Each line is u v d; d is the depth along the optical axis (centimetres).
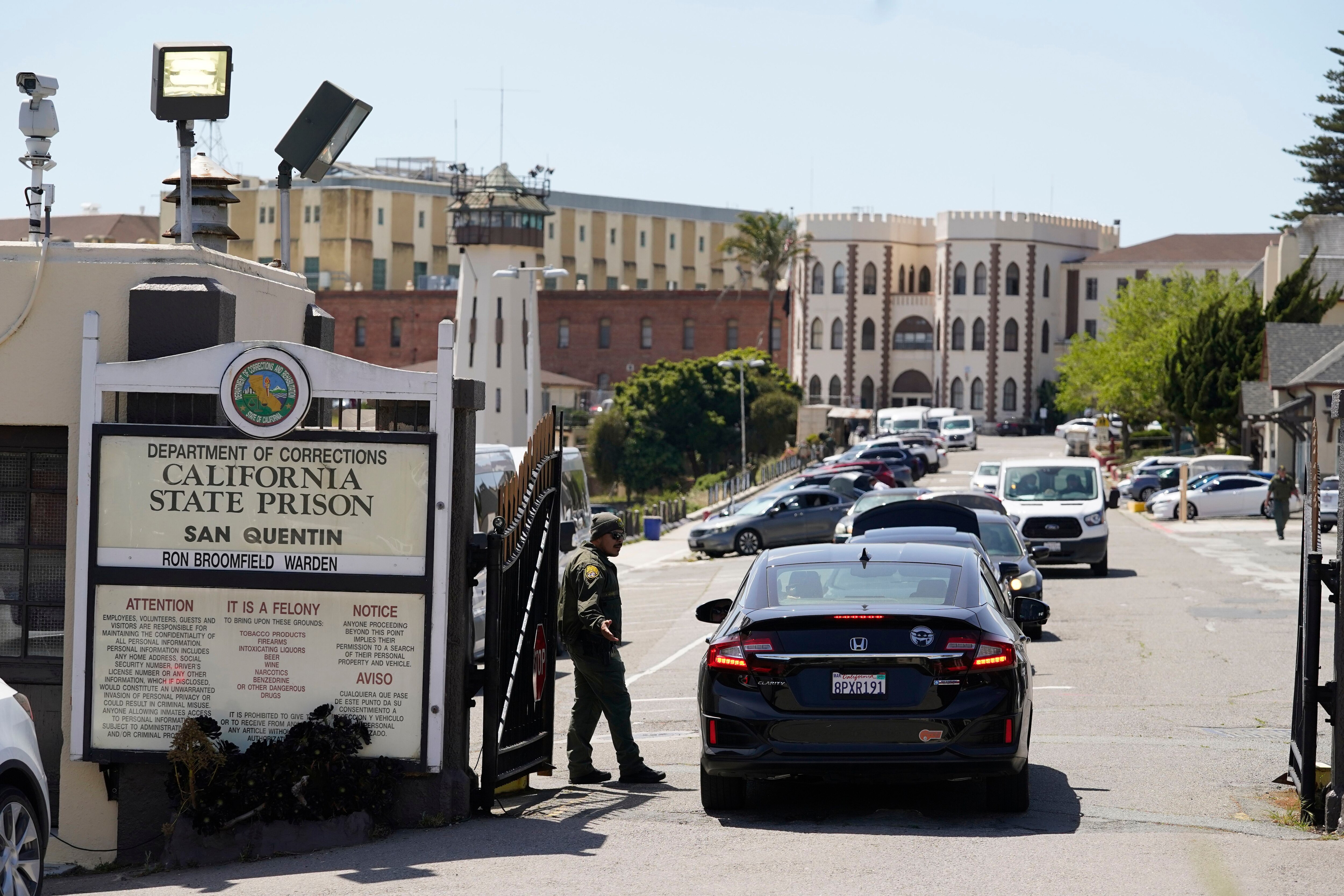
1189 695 1922
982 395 17712
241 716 1185
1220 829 1151
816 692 1143
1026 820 1190
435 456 1166
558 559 1400
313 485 1176
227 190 1855
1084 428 12612
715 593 4062
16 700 952
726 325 17175
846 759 1130
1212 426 8819
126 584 1189
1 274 1265
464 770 1221
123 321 1258
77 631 1192
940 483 9425
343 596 1175
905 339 18338
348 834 1155
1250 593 3322
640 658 2650
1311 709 1175
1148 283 11894
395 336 17212
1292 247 8919
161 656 1190
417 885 988
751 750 1146
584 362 17400
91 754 1195
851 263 18138
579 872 1016
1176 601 3153
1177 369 9100
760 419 12612
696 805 1290
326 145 1605
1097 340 12875
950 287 17800
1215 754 1491
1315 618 1173
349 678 1178
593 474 12481
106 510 1190
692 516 8562
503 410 12688
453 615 1197
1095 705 1838
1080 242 18425
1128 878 960
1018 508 3803
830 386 18262
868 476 6078
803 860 1036
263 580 1180
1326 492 4925
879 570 1273
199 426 1182
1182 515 6138
